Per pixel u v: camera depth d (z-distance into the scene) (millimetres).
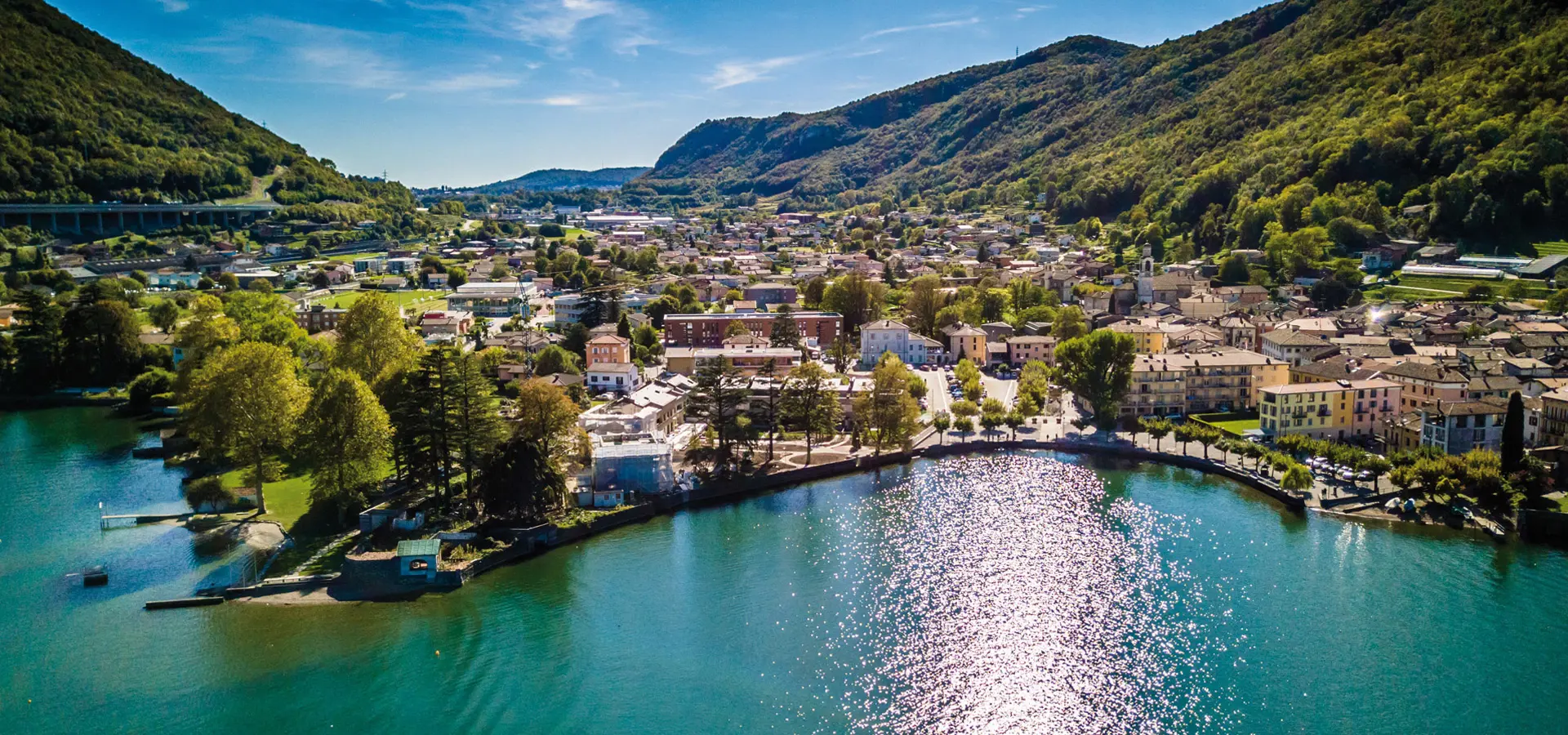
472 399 168375
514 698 113250
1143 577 144250
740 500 182875
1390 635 125812
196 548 152500
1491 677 115750
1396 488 175875
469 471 169625
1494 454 171250
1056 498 181000
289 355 196750
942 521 169375
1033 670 118562
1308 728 106188
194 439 182250
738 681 116938
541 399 186125
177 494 179750
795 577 146375
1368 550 153000
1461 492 167250
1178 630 127875
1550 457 174375
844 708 111188
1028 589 141000
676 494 178375
